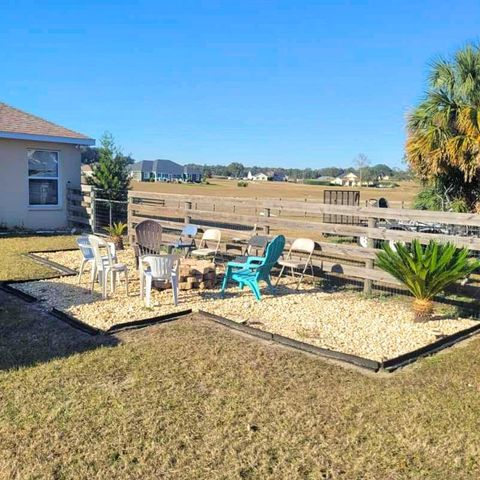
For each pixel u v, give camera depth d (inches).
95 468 108.7
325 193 730.2
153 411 133.3
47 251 398.0
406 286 231.5
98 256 257.0
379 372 162.9
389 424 128.5
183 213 383.6
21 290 269.9
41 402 137.4
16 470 107.6
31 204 550.6
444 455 114.7
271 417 131.3
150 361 167.6
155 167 3565.5
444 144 344.5
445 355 179.3
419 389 149.0
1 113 550.3
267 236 316.8
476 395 144.8
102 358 169.3
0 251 394.6
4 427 124.4
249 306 250.8
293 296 274.5
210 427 126.0
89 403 137.3
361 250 278.5
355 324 222.7
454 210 365.1
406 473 108.0
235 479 105.4
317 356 176.7
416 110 364.8
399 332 211.3
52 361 166.2
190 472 107.7
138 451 115.0
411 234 258.7
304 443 119.3
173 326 207.0
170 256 248.1
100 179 575.2
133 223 429.1
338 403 139.6
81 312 230.5
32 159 546.9
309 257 297.6
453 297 256.1
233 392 145.6
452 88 354.0
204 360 169.2
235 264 274.1
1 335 192.5
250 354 175.5
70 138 553.6
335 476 106.8
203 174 3996.1
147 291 243.6
